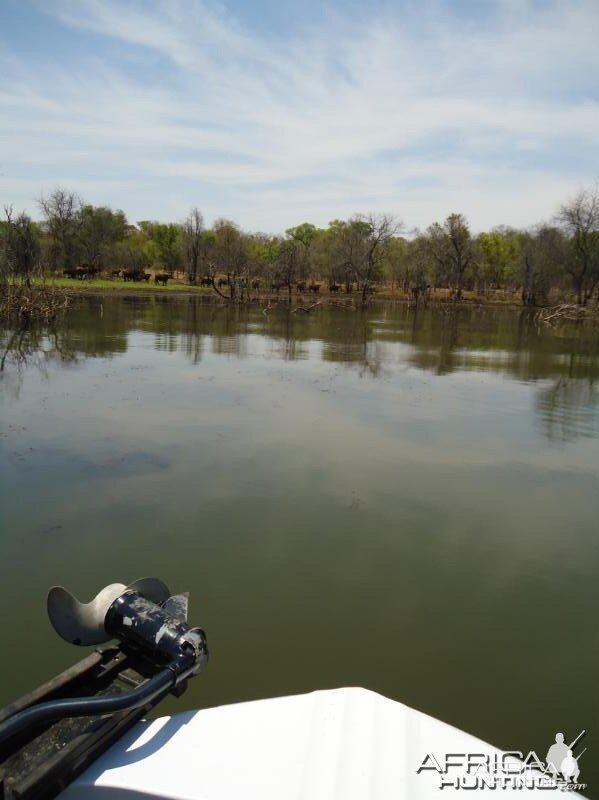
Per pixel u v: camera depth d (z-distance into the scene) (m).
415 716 2.04
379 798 1.68
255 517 6.38
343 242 59.25
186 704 3.66
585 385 15.05
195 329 25.50
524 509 6.88
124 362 16.17
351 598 4.95
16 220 31.00
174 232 67.44
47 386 12.59
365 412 11.20
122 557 5.44
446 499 7.07
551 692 3.92
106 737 1.87
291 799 1.68
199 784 1.73
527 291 55.78
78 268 52.44
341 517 6.46
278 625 4.55
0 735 1.55
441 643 4.41
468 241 58.03
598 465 8.55
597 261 47.44
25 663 3.98
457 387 14.15
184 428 9.59
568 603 5.02
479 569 5.50
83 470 7.52
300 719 2.02
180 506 6.57
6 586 4.90
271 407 11.31
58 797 1.72
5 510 6.28
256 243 71.62
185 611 2.37
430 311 45.31
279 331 26.30
